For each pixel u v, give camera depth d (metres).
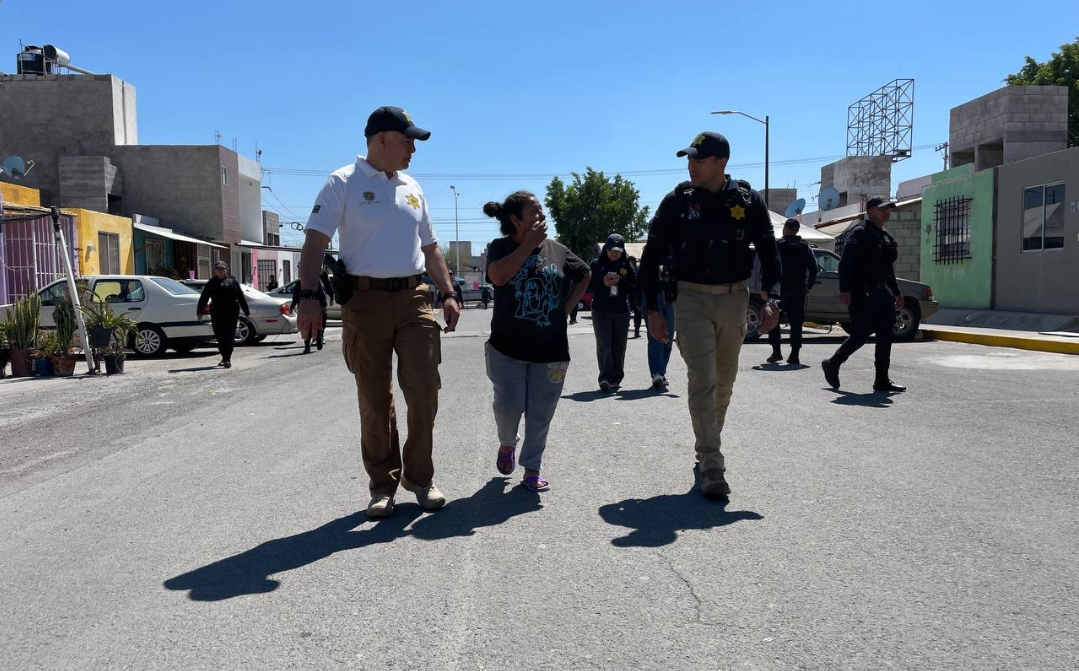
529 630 2.91
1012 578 3.30
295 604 3.18
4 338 11.79
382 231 4.10
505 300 4.77
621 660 2.67
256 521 4.30
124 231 24.33
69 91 32.47
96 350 12.01
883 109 38.69
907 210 26.38
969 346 14.37
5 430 7.29
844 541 3.78
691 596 3.18
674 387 9.07
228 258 35.34
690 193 4.65
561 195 54.06
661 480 4.96
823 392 8.41
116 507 4.65
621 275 8.56
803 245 10.95
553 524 4.13
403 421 7.36
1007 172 19.19
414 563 3.60
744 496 4.56
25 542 4.05
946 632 2.83
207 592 3.32
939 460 5.32
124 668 2.69
